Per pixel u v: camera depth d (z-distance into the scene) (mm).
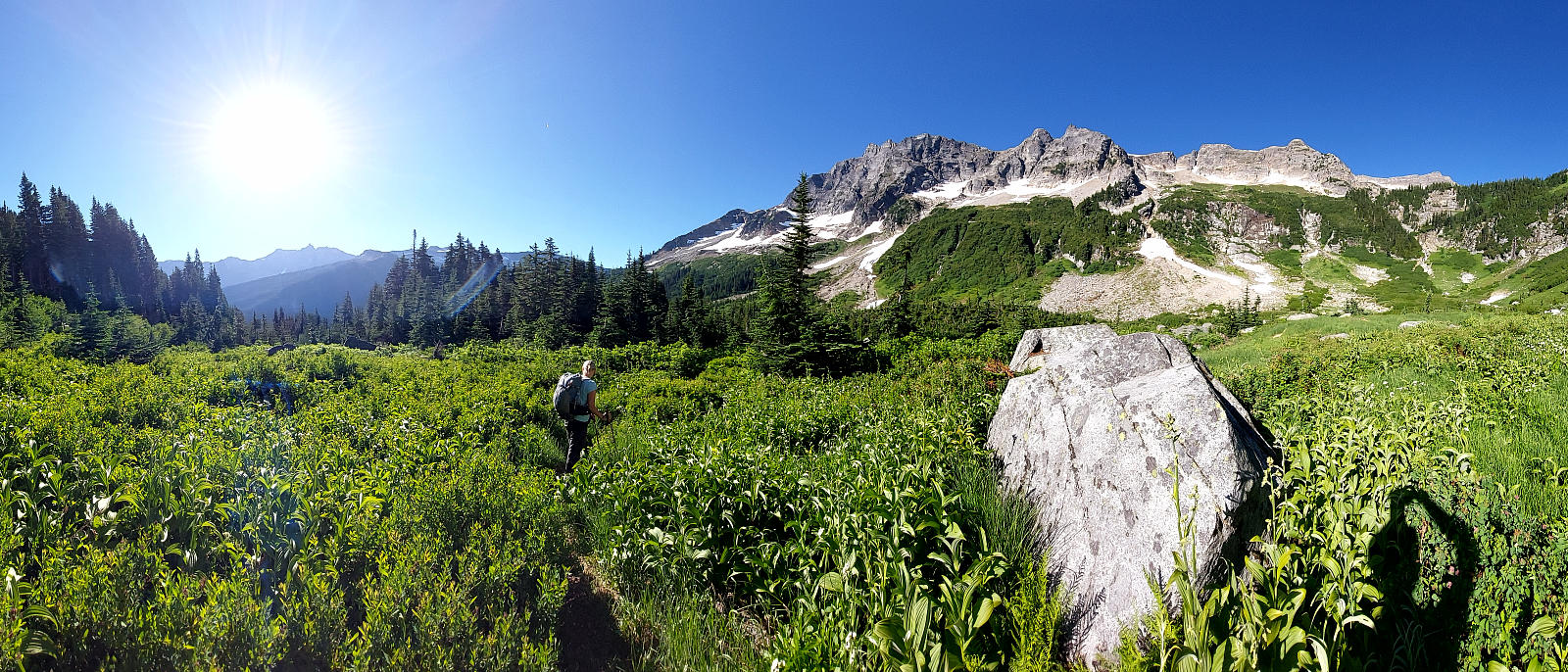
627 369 20078
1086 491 4430
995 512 4754
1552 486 3463
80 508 3922
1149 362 5746
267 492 4191
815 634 3535
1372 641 3295
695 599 4145
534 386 13445
